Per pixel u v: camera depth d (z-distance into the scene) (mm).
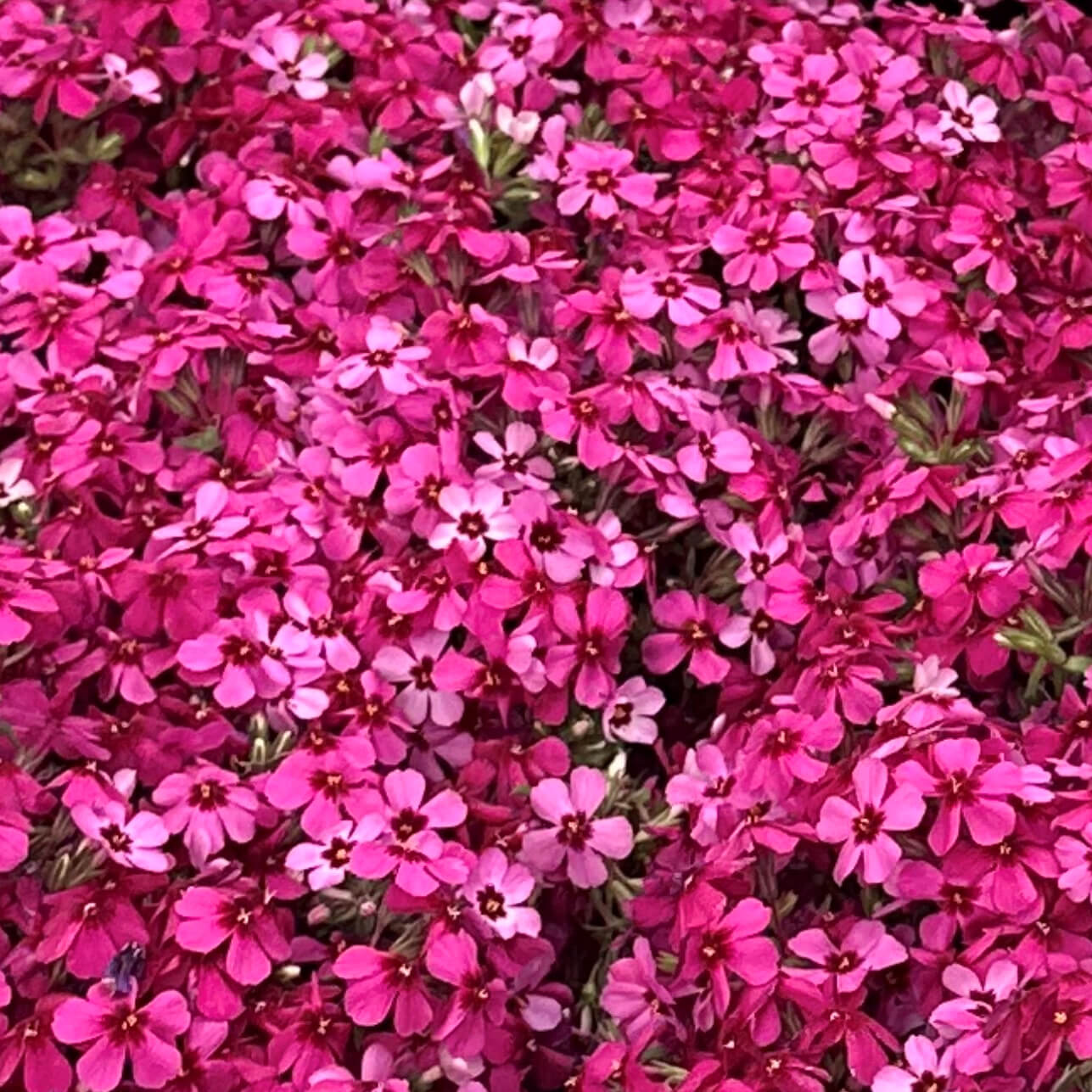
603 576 456
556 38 535
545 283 495
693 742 471
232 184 510
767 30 554
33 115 521
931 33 548
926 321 494
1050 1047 411
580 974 450
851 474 493
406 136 526
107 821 426
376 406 477
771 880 436
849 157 511
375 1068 415
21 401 481
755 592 466
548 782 439
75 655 446
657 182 527
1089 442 469
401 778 433
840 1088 425
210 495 465
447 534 456
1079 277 508
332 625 451
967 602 452
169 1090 412
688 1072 420
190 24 534
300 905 436
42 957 413
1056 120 552
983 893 422
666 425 475
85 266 509
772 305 504
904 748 430
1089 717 439
